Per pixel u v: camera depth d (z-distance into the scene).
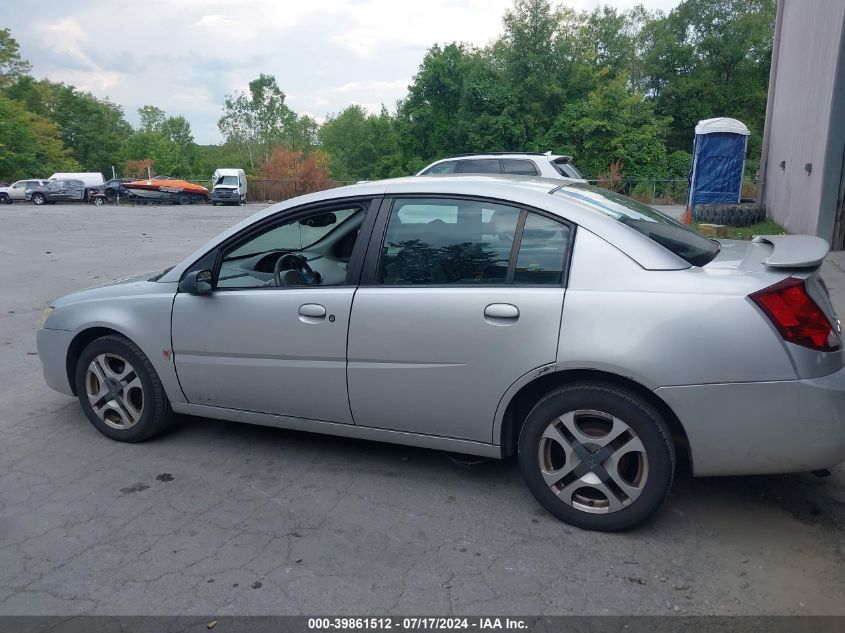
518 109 42.97
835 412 2.77
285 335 3.65
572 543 3.09
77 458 4.07
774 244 3.37
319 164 50.66
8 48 72.00
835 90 10.65
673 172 42.81
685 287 2.92
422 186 3.54
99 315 4.18
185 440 4.32
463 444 3.43
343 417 3.67
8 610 2.68
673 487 3.58
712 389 2.84
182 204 39.88
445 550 3.05
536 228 3.23
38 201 39.94
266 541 3.15
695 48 52.25
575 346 3.00
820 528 3.18
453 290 3.29
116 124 96.69
